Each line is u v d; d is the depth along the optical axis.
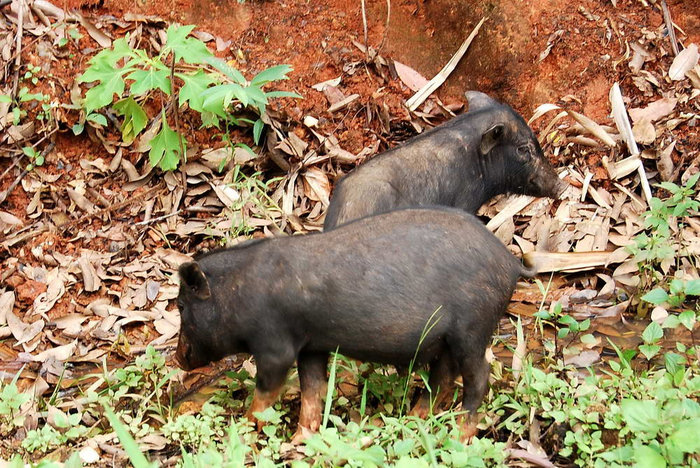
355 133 8.18
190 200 7.75
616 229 7.80
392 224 5.29
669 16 8.79
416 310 5.14
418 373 5.61
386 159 6.64
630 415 4.55
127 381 5.91
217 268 5.38
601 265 7.43
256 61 8.39
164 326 6.89
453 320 5.18
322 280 5.17
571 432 5.14
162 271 7.27
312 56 8.48
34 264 7.27
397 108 8.34
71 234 7.46
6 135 7.69
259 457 4.69
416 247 5.19
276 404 5.71
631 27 8.72
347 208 6.35
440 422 5.10
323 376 5.52
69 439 5.37
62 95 7.85
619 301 7.21
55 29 8.06
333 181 7.93
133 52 7.50
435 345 5.26
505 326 6.89
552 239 7.72
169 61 8.12
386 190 6.42
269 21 8.55
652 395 5.28
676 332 6.75
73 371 6.49
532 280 7.45
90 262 7.23
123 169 7.77
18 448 5.27
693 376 5.75
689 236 7.63
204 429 5.27
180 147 7.62
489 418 5.46
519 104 8.60
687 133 8.27
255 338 5.30
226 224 7.55
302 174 7.89
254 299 5.24
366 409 5.71
